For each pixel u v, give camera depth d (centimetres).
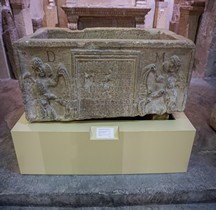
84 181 117
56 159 116
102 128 112
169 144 115
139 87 109
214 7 229
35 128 110
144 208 116
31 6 333
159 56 104
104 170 121
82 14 329
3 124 166
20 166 118
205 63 252
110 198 113
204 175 123
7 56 241
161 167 122
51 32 135
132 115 115
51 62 101
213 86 239
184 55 105
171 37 118
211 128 167
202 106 198
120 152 115
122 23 345
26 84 105
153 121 120
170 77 109
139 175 123
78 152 114
